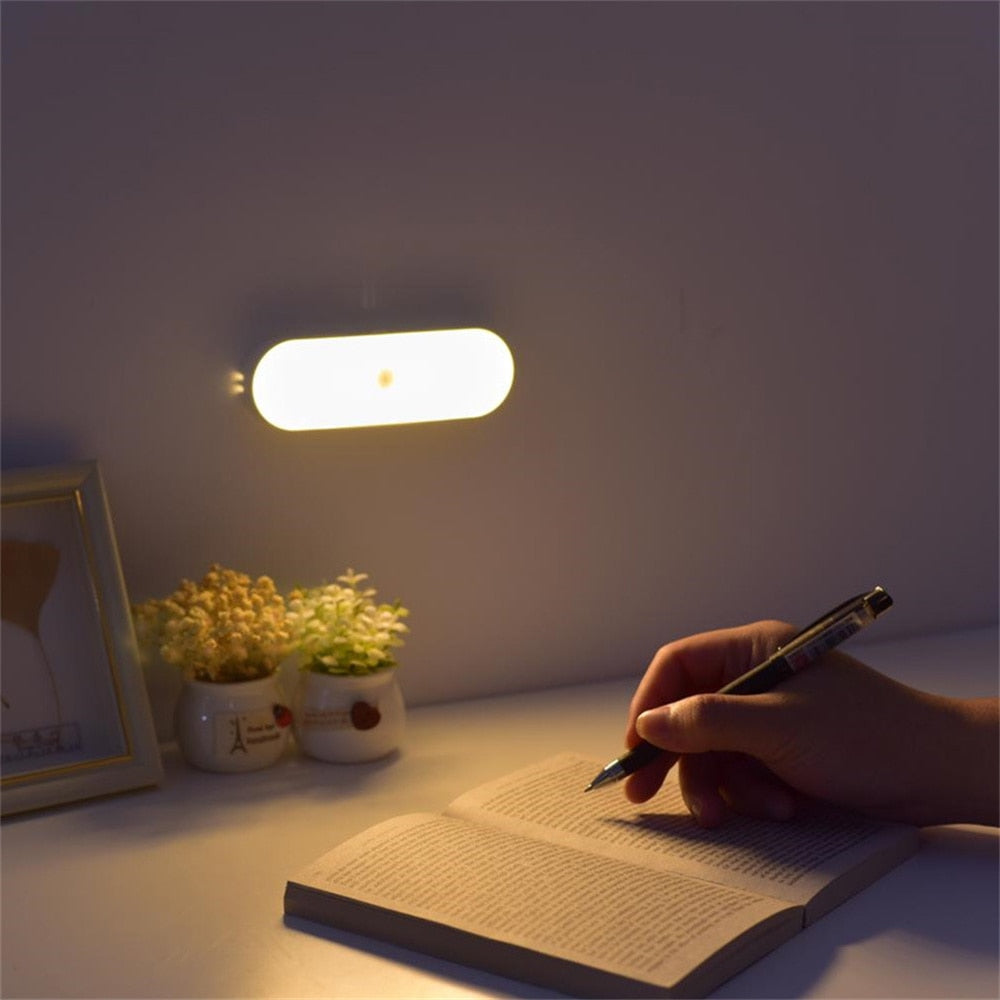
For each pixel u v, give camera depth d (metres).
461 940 0.79
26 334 1.12
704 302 1.33
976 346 1.46
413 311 1.22
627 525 1.34
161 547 1.18
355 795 1.06
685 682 1.05
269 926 0.84
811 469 1.41
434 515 1.27
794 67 1.33
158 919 0.86
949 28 1.39
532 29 1.23
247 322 1.17
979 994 0.76
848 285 1.39
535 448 1.29
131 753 1.07
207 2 1.12
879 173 1.38
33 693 1.07
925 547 1.47
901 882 0.90
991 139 1.43
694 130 1.30
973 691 1.30
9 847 0.98
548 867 0.87
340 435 1.22
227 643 1.09
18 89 1.09
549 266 1.26
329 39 1.16
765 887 0.85
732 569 1.39
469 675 1.30
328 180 1.18
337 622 1.13
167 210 1.14
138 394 1.15
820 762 0.94
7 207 1.10
